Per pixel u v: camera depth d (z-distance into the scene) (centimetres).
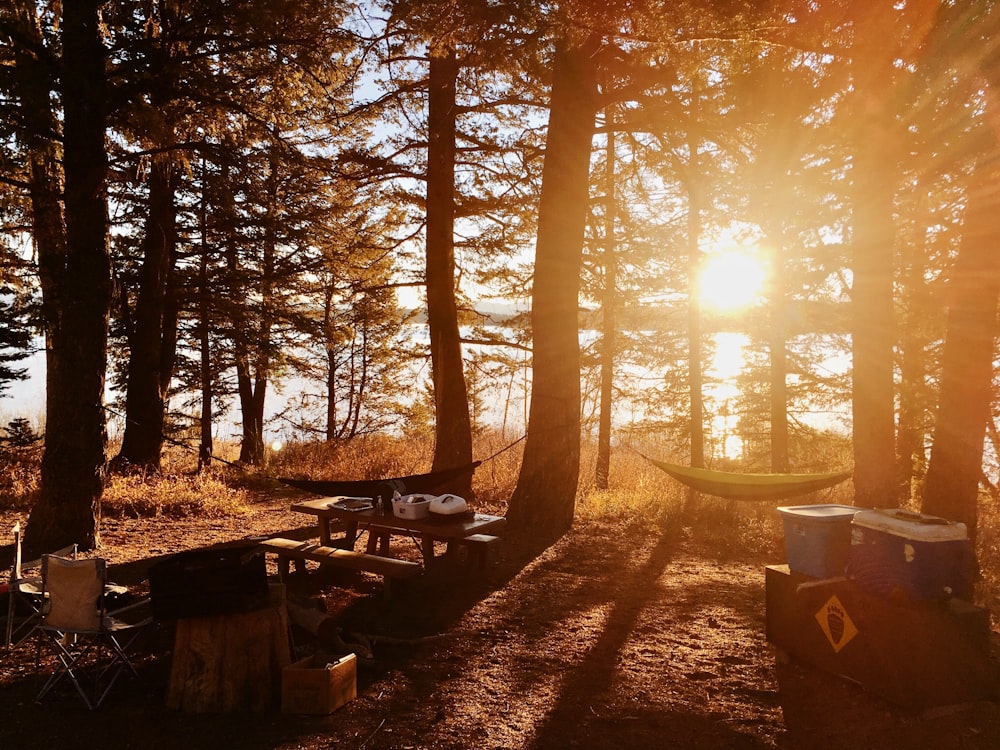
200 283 1544
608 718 409
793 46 712
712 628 583
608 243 1391
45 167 997
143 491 1066
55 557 410
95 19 771
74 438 759
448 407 1248
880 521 425
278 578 680
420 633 549
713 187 1172
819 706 424
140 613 561
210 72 910
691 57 818
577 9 769
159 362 1362
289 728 382
